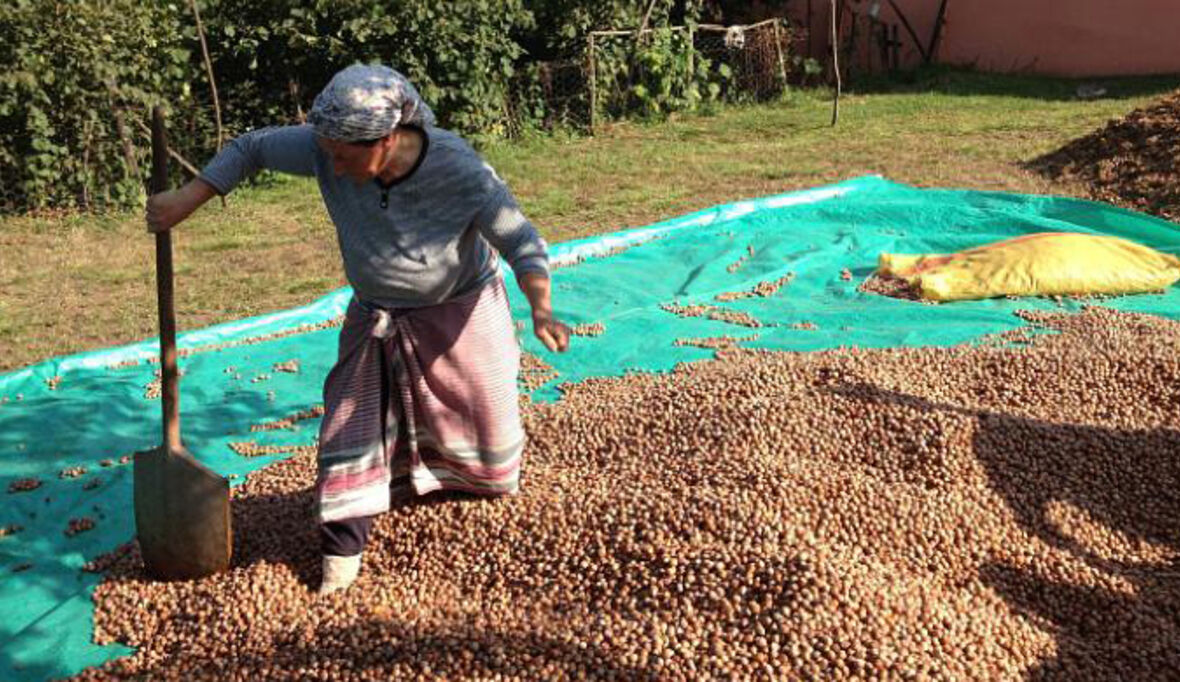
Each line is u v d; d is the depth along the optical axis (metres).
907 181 10.09
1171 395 5.05
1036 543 3.87
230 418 5.50
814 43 16.94
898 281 7.25
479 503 3.94
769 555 3.46
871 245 8.05
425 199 3.43
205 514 3.73
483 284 3.70
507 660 3.27
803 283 7.41
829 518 3.78
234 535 4.06
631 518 3.73
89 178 10.29
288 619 3.56
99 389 5.91
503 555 3.75
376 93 3.15
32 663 3.56
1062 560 3.76
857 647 3.17
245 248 9.07
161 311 3.65
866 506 3.86
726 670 3.15
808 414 4.54
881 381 4.94
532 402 5.55
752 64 14.97
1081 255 7.03
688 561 3.50
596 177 11.02
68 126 10.26
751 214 9.02
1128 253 7.15
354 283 3.61
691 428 4.53
